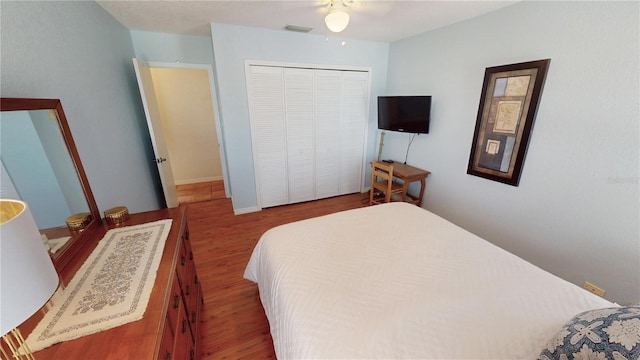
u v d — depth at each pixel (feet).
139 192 8.25
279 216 11.03
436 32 9.26
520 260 4.53
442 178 9.80
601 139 5.47
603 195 5.55
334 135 12.23
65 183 3.82
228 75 9.39
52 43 4.56
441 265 4.36
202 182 15.89
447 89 9.11
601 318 2.48
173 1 6.69
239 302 6.23
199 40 10.51
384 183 11.53
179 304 3.59
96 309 2.70
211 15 7.90
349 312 3.34
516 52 6.88
